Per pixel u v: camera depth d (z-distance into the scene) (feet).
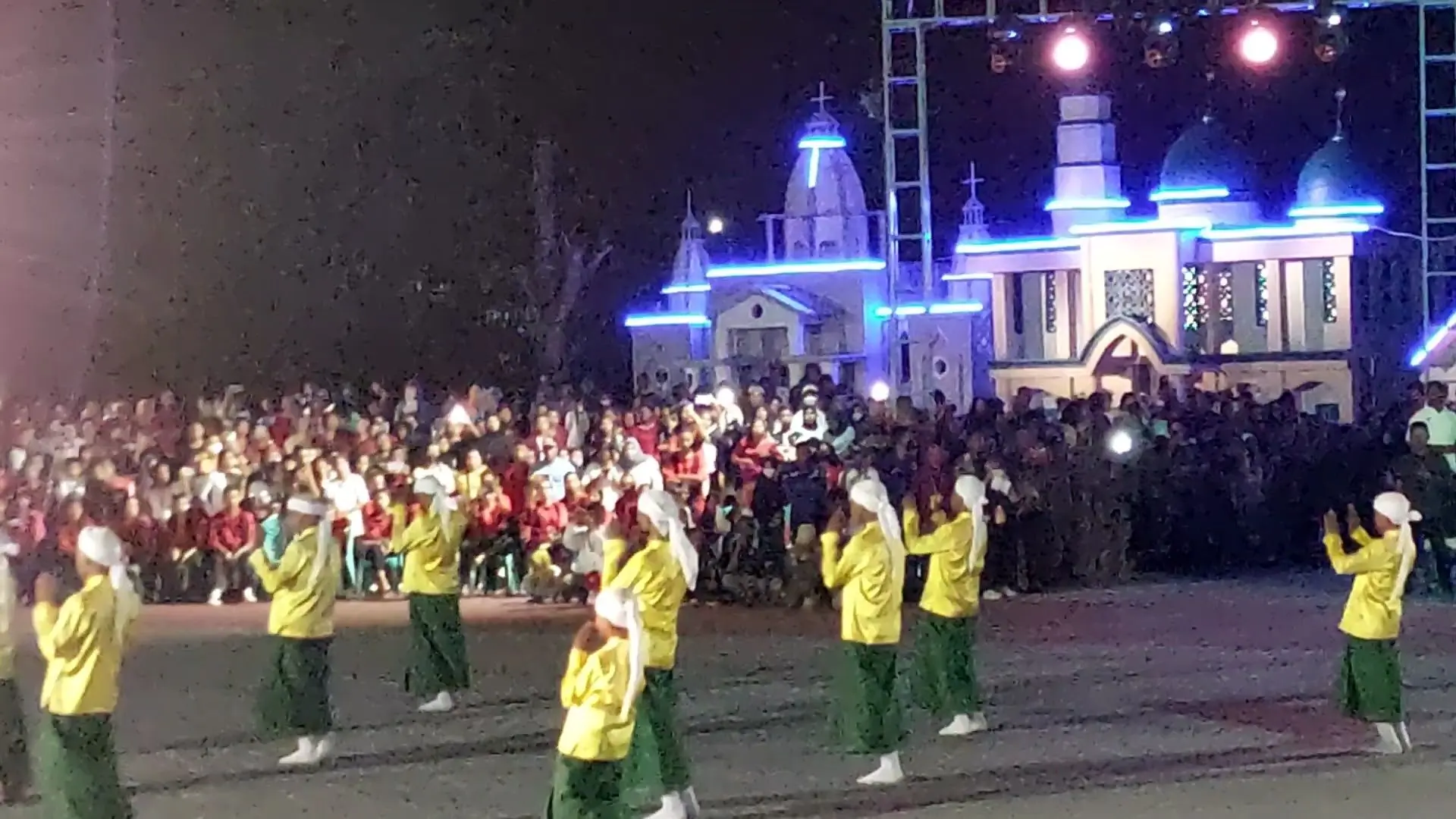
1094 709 49.21
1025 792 39.47
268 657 62.03
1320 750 43.57
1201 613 67.62
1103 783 40.19
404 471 80.33
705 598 74.02
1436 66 115.65
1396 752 43.16
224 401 98.37
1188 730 46.14
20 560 76.54
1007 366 123.24
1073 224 131.95
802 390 89.56
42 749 35.29
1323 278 125.08
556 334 148.66
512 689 54.49
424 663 50.75
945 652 45.91
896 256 94.02
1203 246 127.03
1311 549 82.43
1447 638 61.31
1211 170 133.49
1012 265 127.95
